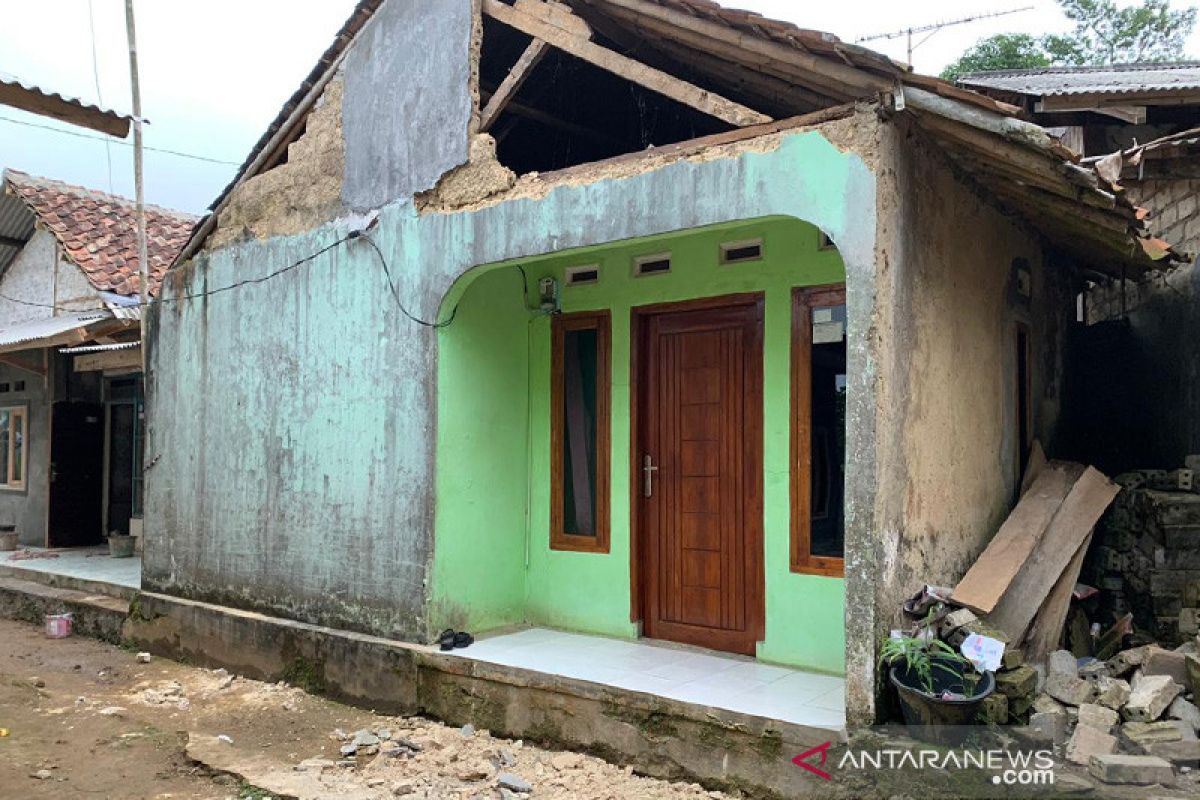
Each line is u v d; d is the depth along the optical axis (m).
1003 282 6.17
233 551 7.71
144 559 8.62
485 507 6.72
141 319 9.16
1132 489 6.18
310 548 7.07
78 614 9.12
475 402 6.62
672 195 5.16
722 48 4.93
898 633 4.45
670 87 5.22
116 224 12.82
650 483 6.57
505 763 5.25
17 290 13.40
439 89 6.45
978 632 4.46
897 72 4.30
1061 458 7.36
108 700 6.84
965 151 5.03
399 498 6.49
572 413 6.97
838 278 5.65
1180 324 7.16
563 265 7.00
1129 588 6.08
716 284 6.20
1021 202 5.86
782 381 5.87
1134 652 5.10
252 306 7.73
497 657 5.95
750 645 6.00
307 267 7.29
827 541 5.83
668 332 6.53
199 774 5.38
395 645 6.29
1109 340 7.76
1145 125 8.89
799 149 4.69
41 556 11.35
